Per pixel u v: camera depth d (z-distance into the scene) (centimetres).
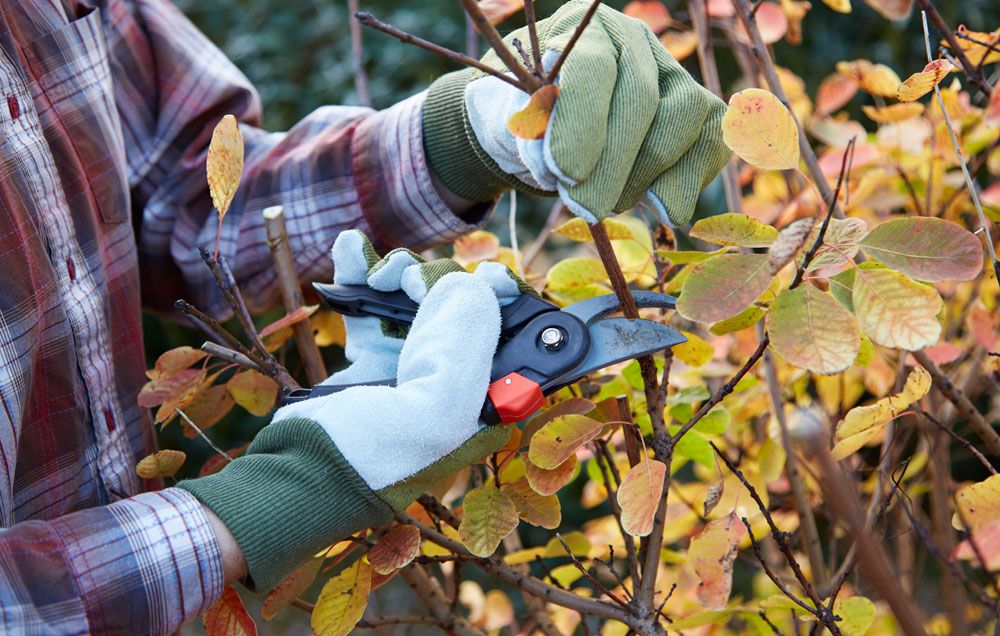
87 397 97
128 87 115
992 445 106
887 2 108
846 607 98
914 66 248
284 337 109
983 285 130
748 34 110
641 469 91
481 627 127
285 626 251
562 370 89
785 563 131
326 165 111
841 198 109
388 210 109
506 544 126
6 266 90
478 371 87
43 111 97
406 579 111
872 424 92
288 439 87
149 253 116
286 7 285
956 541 119
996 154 122
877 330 85
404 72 267
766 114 88
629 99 87
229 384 106
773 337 85
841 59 252
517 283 92
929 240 86
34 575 81
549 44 88
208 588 84
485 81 96
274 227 105
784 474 126
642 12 126
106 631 82
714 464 112
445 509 99
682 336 90
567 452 92
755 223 91
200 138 116
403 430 86
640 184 89
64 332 95
